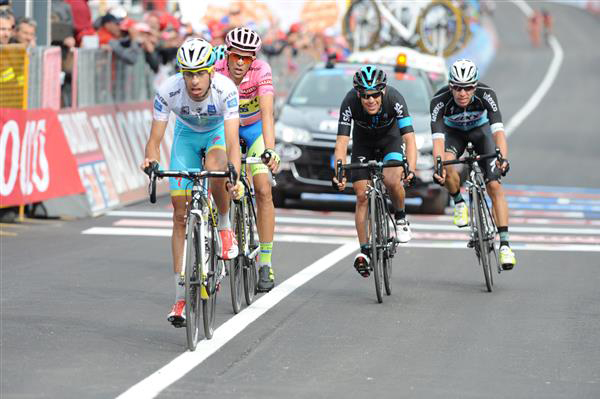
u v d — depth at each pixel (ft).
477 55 474.08
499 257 85.61
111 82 132.77
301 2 215.31
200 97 62.90
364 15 194.80
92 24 143.33
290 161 127.65
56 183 116.67
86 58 125.90
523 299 79.41
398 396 52.80
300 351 61.98
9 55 110.52
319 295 79.82
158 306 74.49
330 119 128.77
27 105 112.47
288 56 209.56
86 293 78.33
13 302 74.38
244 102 76.84
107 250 97.96
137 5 174.19
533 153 217.97
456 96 83.76
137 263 91.56
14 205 110.63
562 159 207.72
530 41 607.78
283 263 93.30
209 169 66.03
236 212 72.59
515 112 319.27
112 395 51.93
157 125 64.64
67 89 122.52
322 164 126.82
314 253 98.89
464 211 89.51
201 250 62.23
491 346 64.13
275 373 56.85
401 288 83.51
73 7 135.54
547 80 427.33
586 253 102.47
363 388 54.13
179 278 63.21
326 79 138.82
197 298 62.34
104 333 65.72
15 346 61.72
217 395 52.29
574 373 58.18
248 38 73.56
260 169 75.36
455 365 59.36
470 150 89.86
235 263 72.59
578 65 487.61
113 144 130.93
